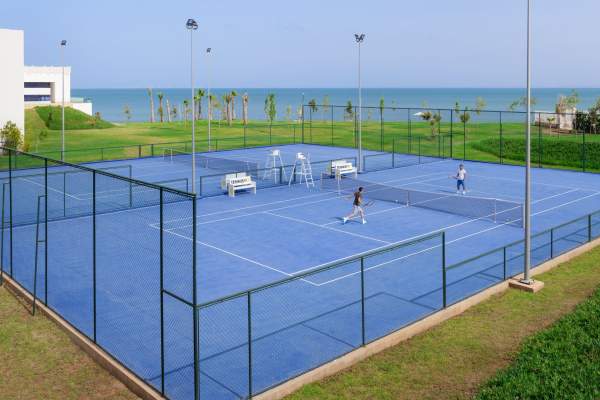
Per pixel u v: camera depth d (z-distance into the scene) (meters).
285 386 11.58
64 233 23.91
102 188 34.69
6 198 31.50
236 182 32.81
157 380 11.95
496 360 13.25
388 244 22.72
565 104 76.25
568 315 15.65
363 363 12.99
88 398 11.65
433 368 12.82
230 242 22.81
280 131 77.44
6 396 11.67
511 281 18.09
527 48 17.34
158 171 41.59
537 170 43.22
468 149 57.41
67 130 77.81
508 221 26.61
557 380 12.10
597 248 22.50
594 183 37.31
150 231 24.17
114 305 15.96
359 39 39.75
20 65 49.78
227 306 16.00
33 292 16.44
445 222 26.39
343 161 40.06
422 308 15.94
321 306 16.09
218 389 11.57
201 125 90.56
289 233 24.38
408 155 51.03
